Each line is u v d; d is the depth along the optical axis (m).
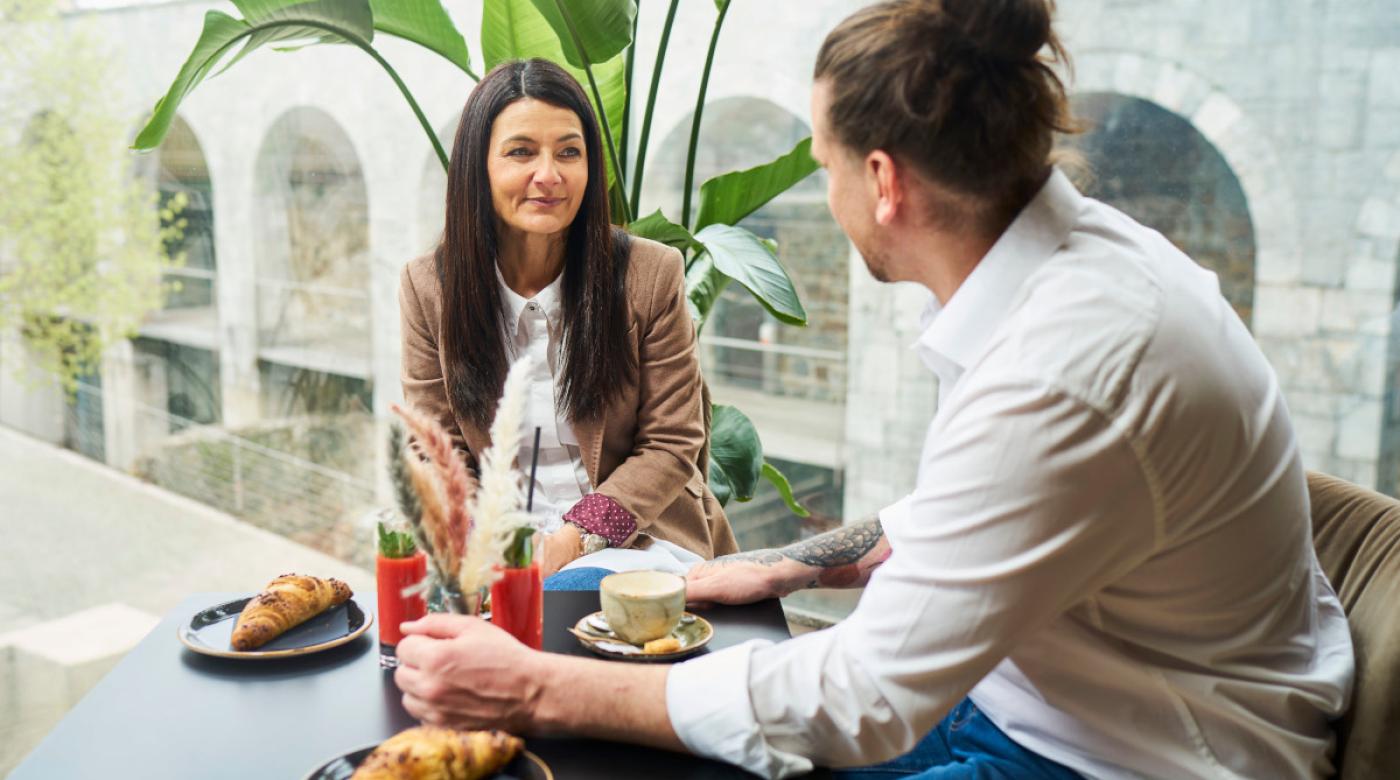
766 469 2.59
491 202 1.79
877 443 3.01
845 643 0.96
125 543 3.00
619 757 0.97
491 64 2.39
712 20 2.99
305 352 3.23
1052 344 0.91
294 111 3.12
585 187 1.80
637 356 1.89
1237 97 2.42
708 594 1.33
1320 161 2.37
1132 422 0.88
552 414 1.86
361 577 3.41
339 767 0.89
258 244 3.11
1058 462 0.88
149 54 2.86
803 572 1.35
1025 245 0.99
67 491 2.88
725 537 2.06
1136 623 1.00
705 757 0.97
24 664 2.76
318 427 3.30
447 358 1.84
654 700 0.97
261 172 3.10
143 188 2.90
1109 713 1.02
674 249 1.95
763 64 2.94
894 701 0.93
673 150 3.26
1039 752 1.08
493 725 0.98
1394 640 1.04
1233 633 1.00
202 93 2.96
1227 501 0.94
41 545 2.85
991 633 0.91
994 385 0.92
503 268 1.85
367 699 1.07
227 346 3.08
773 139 3.12
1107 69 2.55
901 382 2.93
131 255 2.90
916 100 0.94
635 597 1.14
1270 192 2.42
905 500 1.41
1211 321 0.94
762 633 1.23
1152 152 2.53
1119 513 0.90
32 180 2.71
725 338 3.40
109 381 2.90
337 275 3.24
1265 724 1.01
